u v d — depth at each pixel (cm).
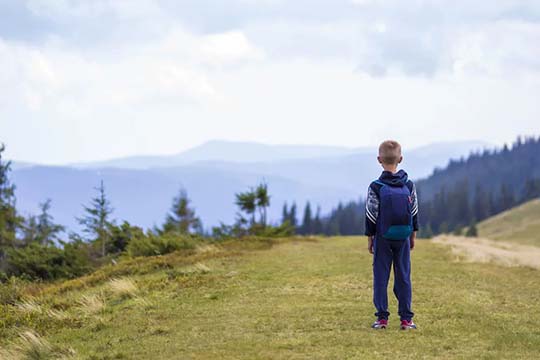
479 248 2472
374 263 822
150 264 1758
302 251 2120
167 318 982
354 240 2764
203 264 1694
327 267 1609
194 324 917
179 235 2598
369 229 805
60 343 858
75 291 1512
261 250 2177
